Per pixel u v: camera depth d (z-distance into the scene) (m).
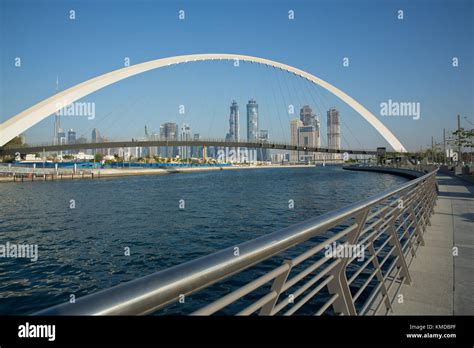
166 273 1.06
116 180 74.69
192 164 147.12
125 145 93.06
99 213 25.88
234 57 84.25
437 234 6.83
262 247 1.44
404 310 3.33
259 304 1.51
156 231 18.44
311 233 1.87
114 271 11.83
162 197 37.06
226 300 1.28
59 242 16.52
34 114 57.62
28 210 28.09
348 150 115.06
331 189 44.84
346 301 2.51
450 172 41.66
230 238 16.41
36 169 75.56
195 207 28.06
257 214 23.78
